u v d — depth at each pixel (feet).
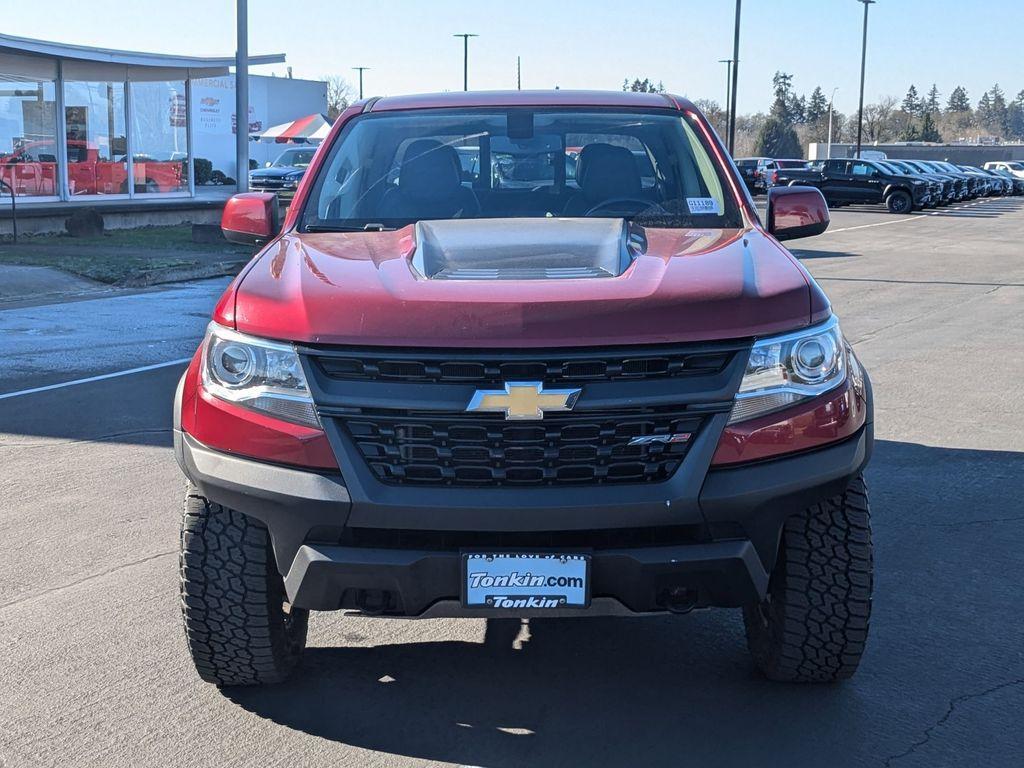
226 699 11.89
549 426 9.88
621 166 14.61
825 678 11.74
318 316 10.26
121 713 11.55
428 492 9.94
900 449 22.06
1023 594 14.74
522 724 11.34
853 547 10.96
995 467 20.79
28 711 11.59
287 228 14.17
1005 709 11.57
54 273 52.95
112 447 22.58
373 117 15.79
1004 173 192.13
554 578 10.02
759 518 10.19
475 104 15.84
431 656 12.96
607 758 10.65
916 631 13.56
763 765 10.52
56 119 81.66
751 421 10.17
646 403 9.89
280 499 10.19
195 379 11.09
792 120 631.15
